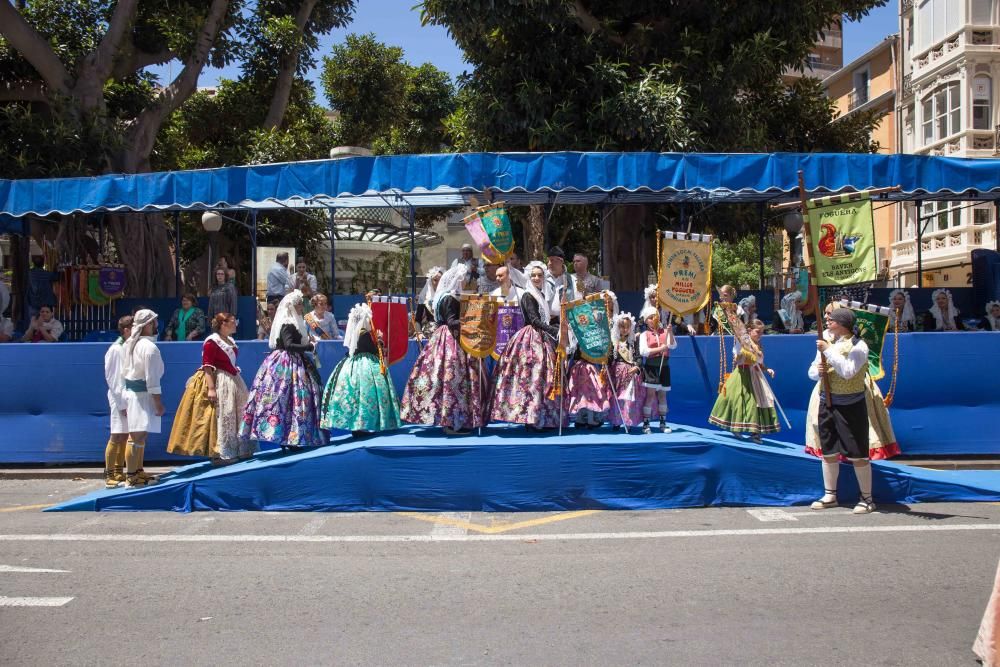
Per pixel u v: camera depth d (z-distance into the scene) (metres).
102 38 18.81
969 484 7.73
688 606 4.95
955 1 29.33
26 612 4.93
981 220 29.05
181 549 6.32
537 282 8.16
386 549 6.30
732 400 8.50
